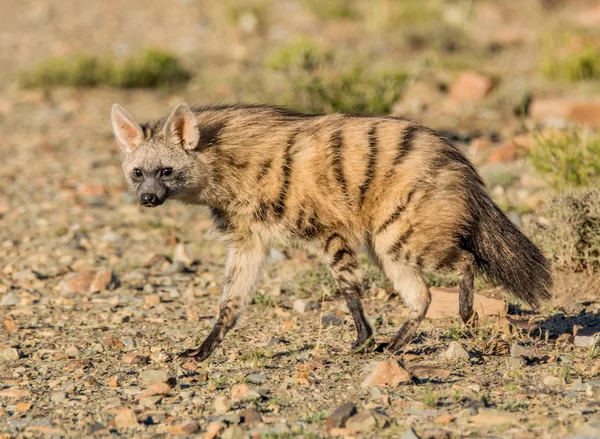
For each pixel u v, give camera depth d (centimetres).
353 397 898
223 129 1096
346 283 1068
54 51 3278
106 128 2436
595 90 2488
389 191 1033
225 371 1008
